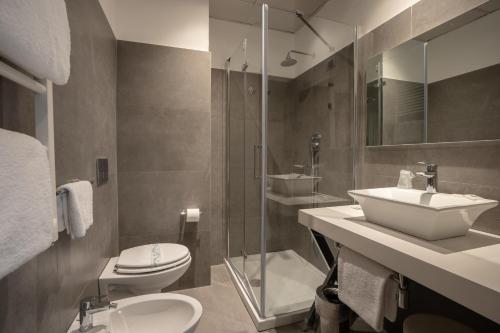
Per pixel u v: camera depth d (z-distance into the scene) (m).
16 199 0.49
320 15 2.26
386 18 1.58
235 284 2.12
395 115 1.50
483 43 1.07
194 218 1.97
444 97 1.23
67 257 0.96
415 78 1.37
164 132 1.97
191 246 2.08
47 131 0.70
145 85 1.92
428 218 0.91
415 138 1.37
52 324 0.84
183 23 2.01
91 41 1.26
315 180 1.85
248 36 1.98
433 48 1.28
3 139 0.46
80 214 0.86
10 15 0.45
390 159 1.56
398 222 1.05
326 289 1.50
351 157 1.86
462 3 1.15
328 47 1.85
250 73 1.96
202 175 2.08
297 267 1.83
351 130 1.86
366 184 1.75
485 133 1.07
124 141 1.89
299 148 1.80
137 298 1.20
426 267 0.76
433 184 1.19
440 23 1.24
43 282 0.78
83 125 1.15
